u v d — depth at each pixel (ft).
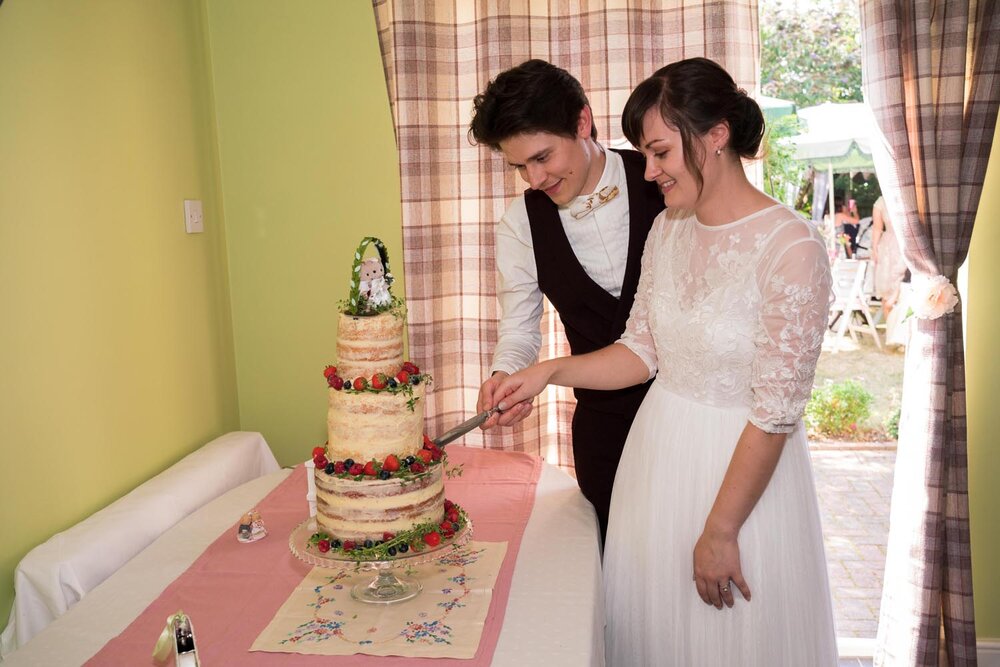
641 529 5.71
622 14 8.49
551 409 9.33
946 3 7.96
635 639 5.82
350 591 5.17
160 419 8.25
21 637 5.98
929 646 8.55
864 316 20.29
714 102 4.86
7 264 6.18
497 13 8.63
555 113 5.64
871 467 16.10
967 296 9.09
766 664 5.29
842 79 18.67
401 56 8.73
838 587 11.37
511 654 4.39
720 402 5.39
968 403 9.22
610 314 6.61
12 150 6.23
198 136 9.13
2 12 6.12
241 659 4.40
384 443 4.94
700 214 5.31
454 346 9.37
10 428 6.21
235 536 6.09
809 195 19.76
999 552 9.35
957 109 8.04
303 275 9.83
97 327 7.23
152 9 8.21
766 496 5.29
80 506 7.00
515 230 6.89
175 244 8.58
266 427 10.12
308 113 9.54
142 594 5.23
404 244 8.98
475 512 6.48
